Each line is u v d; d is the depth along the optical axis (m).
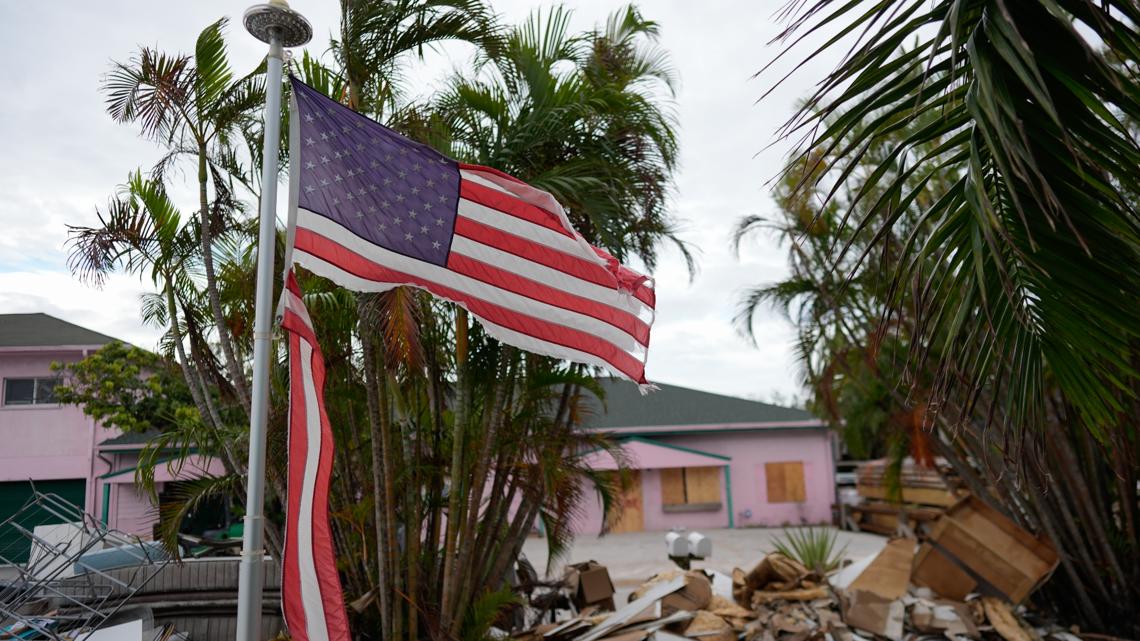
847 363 10.36
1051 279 2.33
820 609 8.15
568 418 8.12
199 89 6.34
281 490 6.59
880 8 2.28
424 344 6.88
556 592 9.16
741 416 24.98
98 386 14.95
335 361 6.82
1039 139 2.21
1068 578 8.91
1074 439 9.01
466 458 6.97
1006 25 1.96
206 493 6.72
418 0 6.14
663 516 24.03
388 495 6.26
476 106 6.91
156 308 8.09
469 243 5.09
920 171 8.64
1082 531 8.91
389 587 6.37
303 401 4.22
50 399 18.78
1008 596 8.37
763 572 9.16
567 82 6.89
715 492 24.27
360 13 6.01
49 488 18.28
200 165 6.44
